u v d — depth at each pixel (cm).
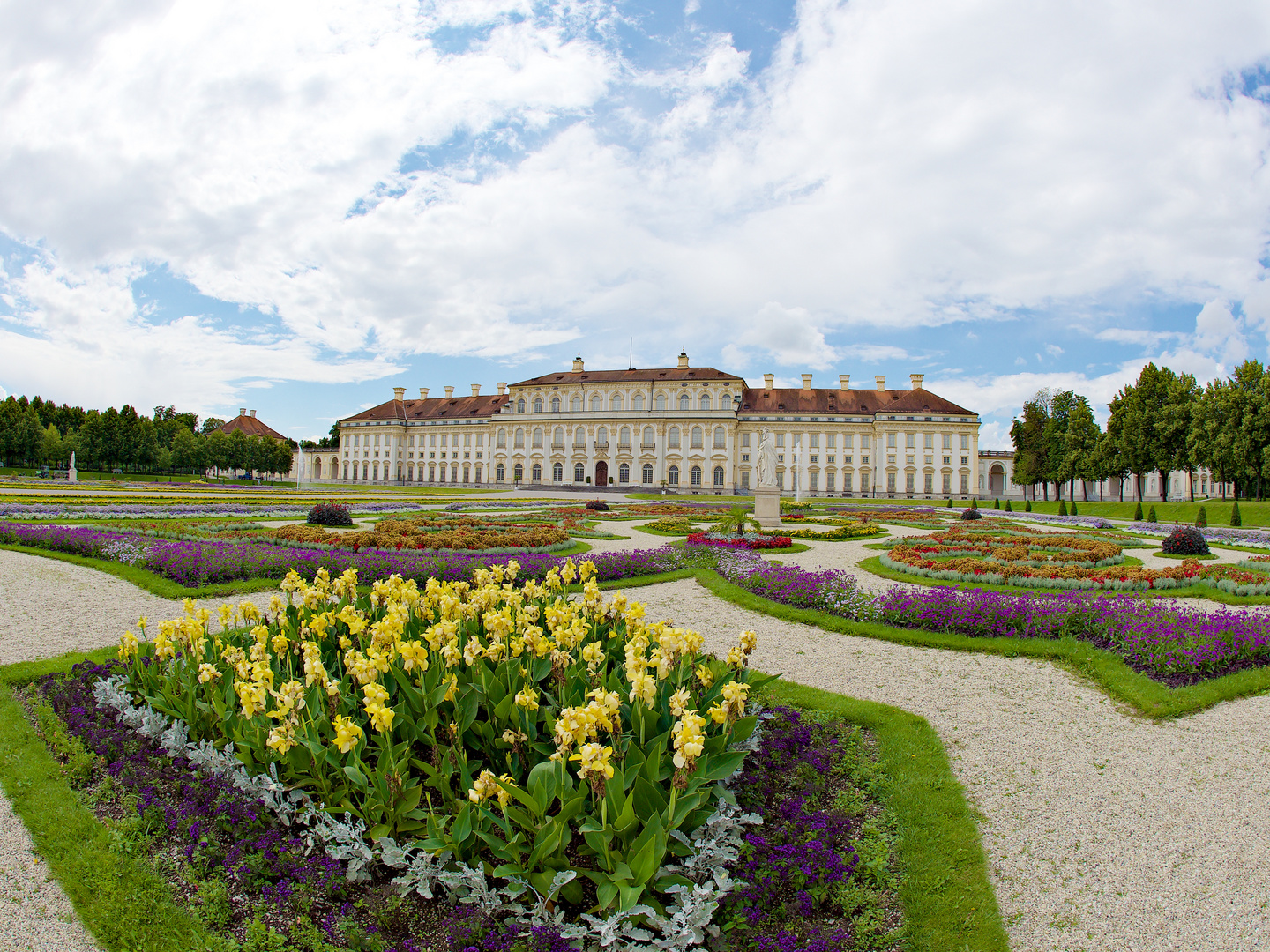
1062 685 1000
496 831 533
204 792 585
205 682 668
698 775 533
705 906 462
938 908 526
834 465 9806
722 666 748
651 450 10112
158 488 5897
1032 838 619
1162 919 521
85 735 718
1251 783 714
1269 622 1126
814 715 855
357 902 502
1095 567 1900
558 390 10756
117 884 520
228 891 518
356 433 12481
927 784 695
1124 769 746
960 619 1233
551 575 890
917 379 10300
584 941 462
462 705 629
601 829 488
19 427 8594
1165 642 1032
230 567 1571
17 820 604
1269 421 5047
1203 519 3572
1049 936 504
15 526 2050
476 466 11444
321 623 738
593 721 504
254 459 11438
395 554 1792
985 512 5538
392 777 531
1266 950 488
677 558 1955
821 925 492
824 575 1531
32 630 1180
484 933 461
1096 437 7688
